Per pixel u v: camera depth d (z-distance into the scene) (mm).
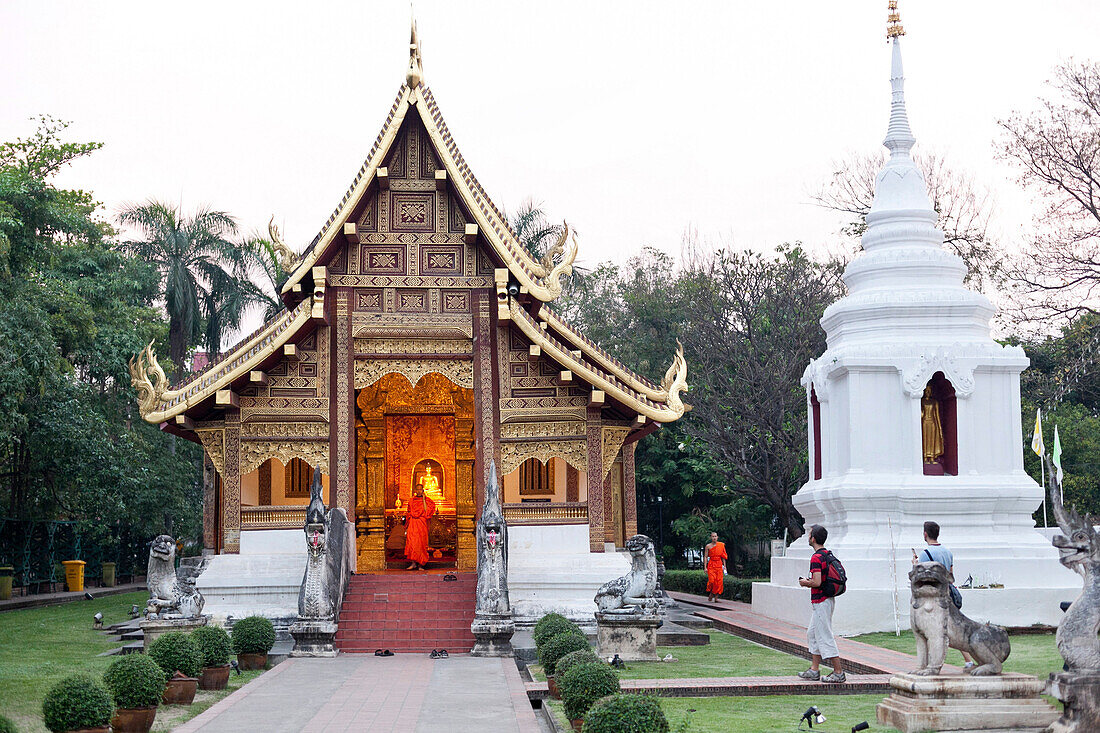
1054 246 35031
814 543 13172
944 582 10273
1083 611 9289
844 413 21656
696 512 45219
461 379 21734
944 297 21719
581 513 21531
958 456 20953
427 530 25266
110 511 33250
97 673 15164
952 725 9734
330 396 21406
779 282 39031
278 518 21094
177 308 44219
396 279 21688
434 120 21703
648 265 55281
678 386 21812
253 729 10758
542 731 10953
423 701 12641
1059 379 35781
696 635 18828
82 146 40719
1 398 25359
